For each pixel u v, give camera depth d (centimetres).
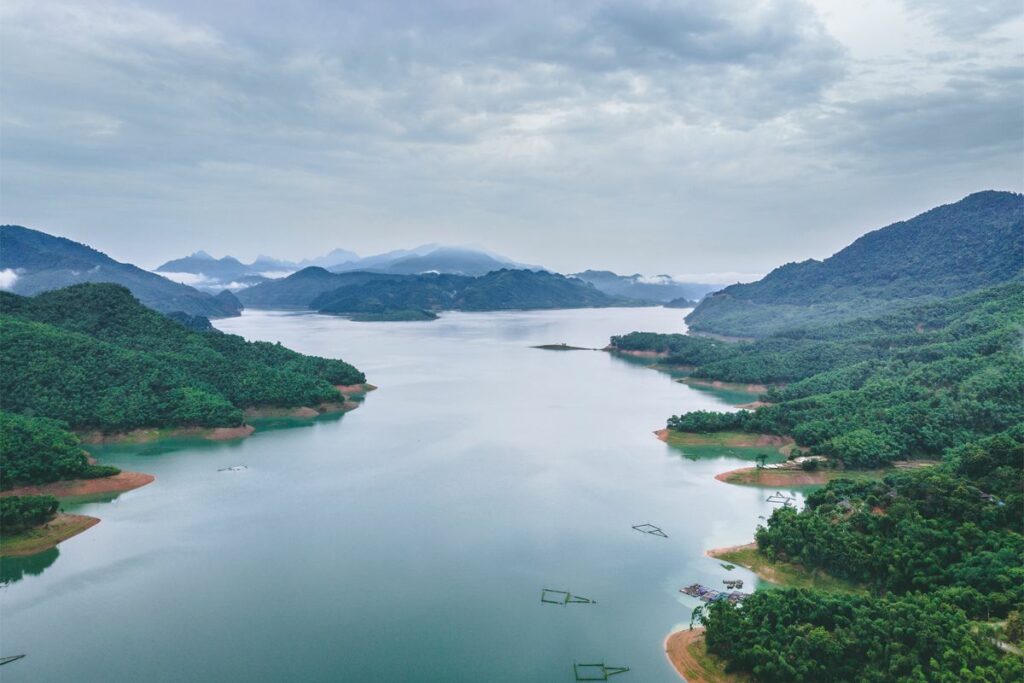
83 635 9169
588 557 11506
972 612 8700
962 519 10650
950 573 9538
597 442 19212
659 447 18675
